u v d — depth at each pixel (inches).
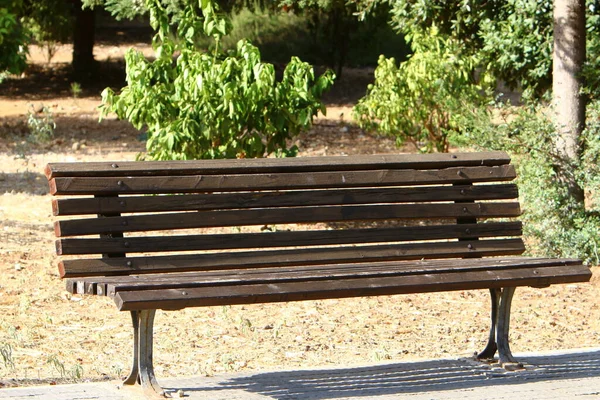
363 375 234.2
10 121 868.6
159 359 267.4
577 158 405.7
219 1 895.1
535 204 408.2
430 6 504.7
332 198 242.7
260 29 1253.1
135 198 222.2
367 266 236.8
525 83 527.8
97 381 237.0
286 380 228.2
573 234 398.3
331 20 1157.7
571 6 412.5
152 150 439.8
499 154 261.0
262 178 235.3
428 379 230.4
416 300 355.6
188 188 227.8
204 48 1164.5
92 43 1151.0
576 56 413.4
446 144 570.3
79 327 303.9
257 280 208.7
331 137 804.0
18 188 567.5
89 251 215.5
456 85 540.7
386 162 248.5
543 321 325.4
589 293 368.2
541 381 228.8
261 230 488.4
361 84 1141.1
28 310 323.0
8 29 689.0
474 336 303.4
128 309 192.2
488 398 212.2
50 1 1144.2
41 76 1140.5
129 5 775.1
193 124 420.8
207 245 228.4
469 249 254.4
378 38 1268.5
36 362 259.4
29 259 404.5
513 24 479.2
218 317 322.7
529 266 237.0
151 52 1309.1
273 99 435.5
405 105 566.6
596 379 230.7
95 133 808.9
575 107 413.7
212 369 256.4
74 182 215.9
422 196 252.1
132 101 429.4
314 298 209.8
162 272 222.7
